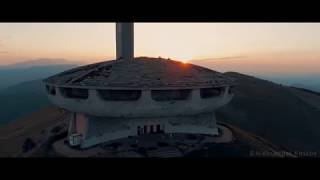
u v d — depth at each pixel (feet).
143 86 187.83
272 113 431.43
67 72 234.17
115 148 188.96
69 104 200.75
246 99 469.98
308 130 395.14
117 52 333.62
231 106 438.40
